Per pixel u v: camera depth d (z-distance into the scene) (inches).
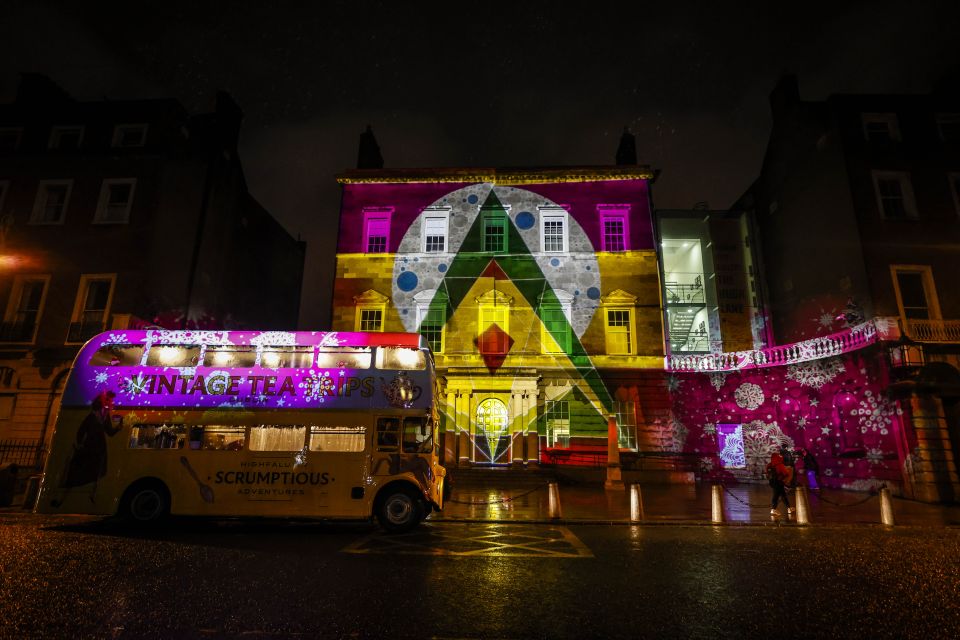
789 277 1085.1
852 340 857.5
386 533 468.4
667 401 1014.4
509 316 1061.1
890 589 282.5
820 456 920.9
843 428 876.6
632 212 1100.5
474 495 745.0
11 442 858.8
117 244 946.1
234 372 507.2
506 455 998.4
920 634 217.3
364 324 1074.7
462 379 1011.9
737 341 1138.7
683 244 1228.5
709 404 1029.8
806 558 359.9
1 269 941.2
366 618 226.5
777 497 568.4
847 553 378.3
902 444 764.6
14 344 902.4
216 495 477.7
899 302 869.8
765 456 982.4
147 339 515.8
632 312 1054.4
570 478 900.6
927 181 926.4
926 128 952.9
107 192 984.9
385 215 1121.4
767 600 260.4
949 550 392.8
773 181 1147.9
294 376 507.5
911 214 909.8
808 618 234.7
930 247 893.8
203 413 495.5
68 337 904.3
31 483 587.2
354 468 485.4
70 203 973.2
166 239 981.8
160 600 248.7
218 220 1107.9
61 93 1078.4
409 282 1083.9
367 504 476.7
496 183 1128.2
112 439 487.8
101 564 320.5
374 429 495.5
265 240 1333.7
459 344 1050.1
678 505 661.9
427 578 297.3
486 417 1018.1
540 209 1111.0
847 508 641.0
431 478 485.1
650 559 353.4
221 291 1123.3
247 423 494.0
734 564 339.0
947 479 722.8
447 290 1077.8
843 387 877.8
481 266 1086.4
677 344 1163.9
